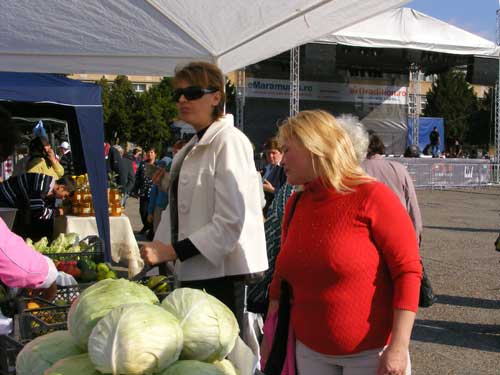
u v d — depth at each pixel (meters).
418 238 4.80
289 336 2.46
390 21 19.08
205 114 2.71
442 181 23.59
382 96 26.36
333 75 25.45
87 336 1.68
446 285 7.45
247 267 2.64
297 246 2.32
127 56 5.07
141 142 40.44
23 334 2.05
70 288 2.68
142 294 1.83
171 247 2.47
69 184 7.94
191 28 4.22
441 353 4.99
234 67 5.23
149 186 11.28
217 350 1.69
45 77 7.04
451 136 50.19
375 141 4.76
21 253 2.22
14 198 6.12
